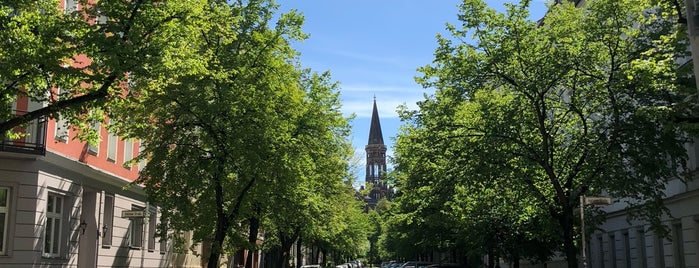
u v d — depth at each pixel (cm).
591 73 1825
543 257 2553
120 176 2692
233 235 2128
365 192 5544
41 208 1969
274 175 1978
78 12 1376
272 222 2919
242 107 1888
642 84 1531
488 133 1884
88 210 2394
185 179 1994
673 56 1530
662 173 1761
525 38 1831
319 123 2525
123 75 1284
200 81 1877
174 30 1400
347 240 6031
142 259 2942
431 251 5066
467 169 1902
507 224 2377
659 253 2492
